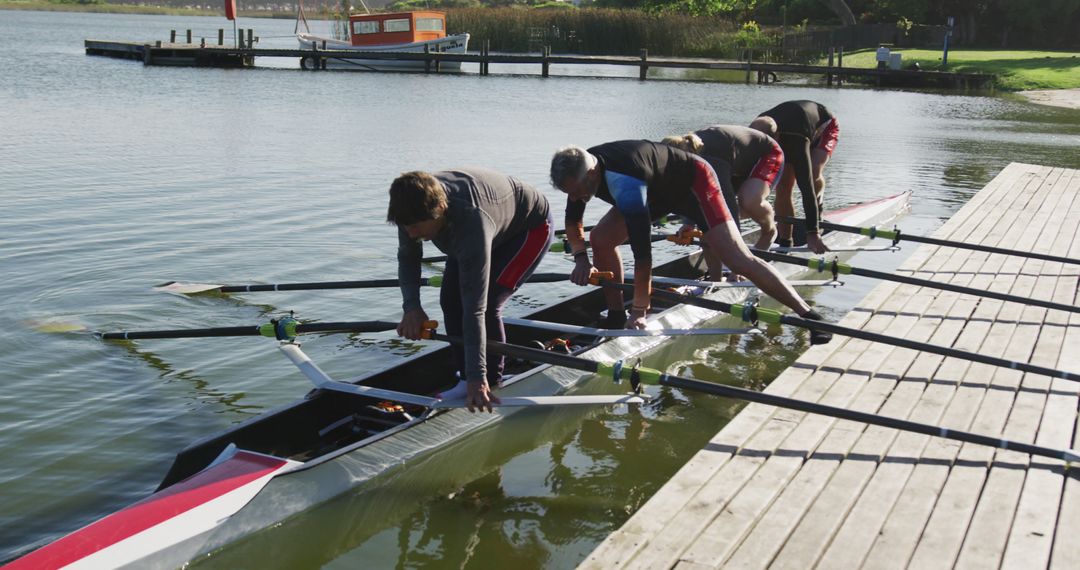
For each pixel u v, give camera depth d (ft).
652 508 13.80
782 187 28.99
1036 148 68.69
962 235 35.27
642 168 18.62
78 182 42.96
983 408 17.63
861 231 29.78
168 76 112.98
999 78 126.11
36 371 20.99
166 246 32.04
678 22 164.55
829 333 20.02
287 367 22.04
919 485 14.52
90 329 23.80
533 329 22.74
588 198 18.79
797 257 24.97
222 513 14.43
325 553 14.70
